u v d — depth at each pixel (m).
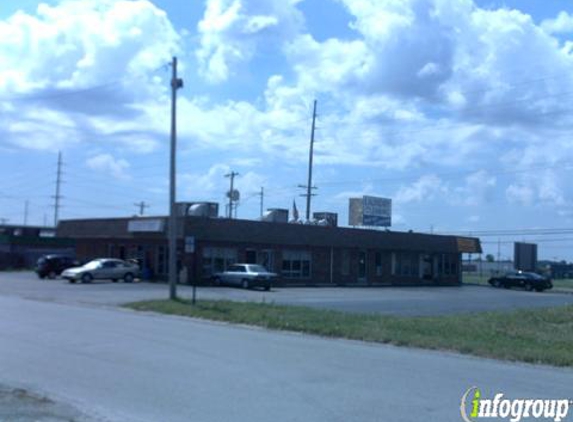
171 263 29.77
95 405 9.25
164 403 9.40
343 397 9.89
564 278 113.75
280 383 10.90
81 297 32.28
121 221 51.56
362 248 57.94
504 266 123.00
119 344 15.29
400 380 11.44
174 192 30.50
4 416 8.46
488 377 12.18
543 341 17.86
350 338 18.58
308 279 53.78
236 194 61.84
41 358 13.16
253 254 50.25
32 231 74.75
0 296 31.97
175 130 31.14
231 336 17.94
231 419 8.54
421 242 63.50
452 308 31.88
